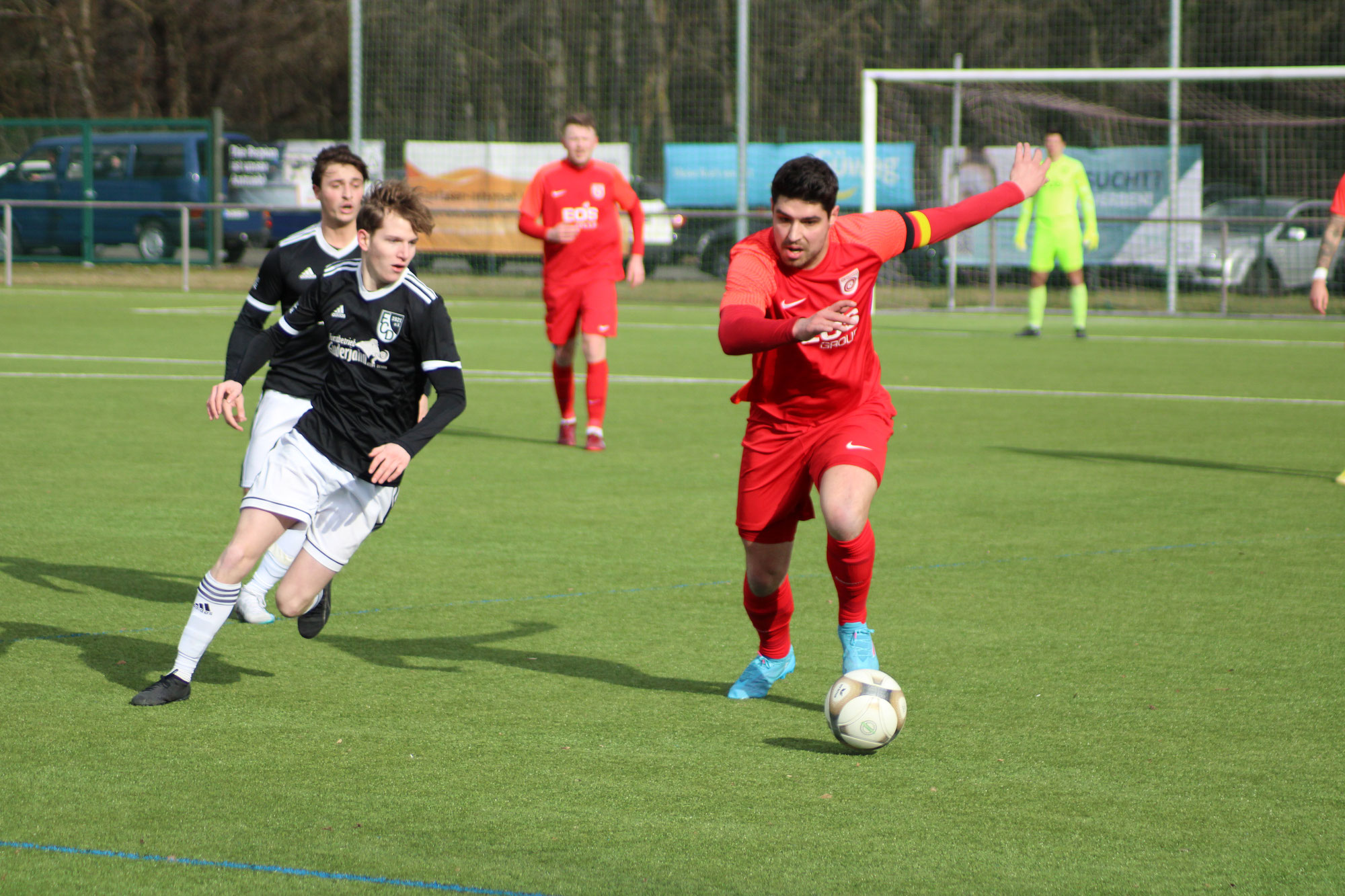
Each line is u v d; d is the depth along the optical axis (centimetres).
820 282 1377
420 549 2164
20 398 3838
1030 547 2209
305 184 9588
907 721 1402
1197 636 1719
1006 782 1236
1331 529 2355
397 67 11900
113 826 1109
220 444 3119
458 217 9131
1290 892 1019
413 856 1061
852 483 1359
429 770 1244
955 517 2444
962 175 8312
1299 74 6228
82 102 13750
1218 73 6322
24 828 1102
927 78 6538
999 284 8494
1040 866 1060
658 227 9075
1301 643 1688
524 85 12494
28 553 2078
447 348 1415
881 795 1201
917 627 1755
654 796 1191
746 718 1412
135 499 2503
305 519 1428
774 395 1418
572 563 2089
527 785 1212
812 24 11831
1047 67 11331
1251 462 3045
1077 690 1505
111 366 4625
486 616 1797
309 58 13688
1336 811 1174
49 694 1445
